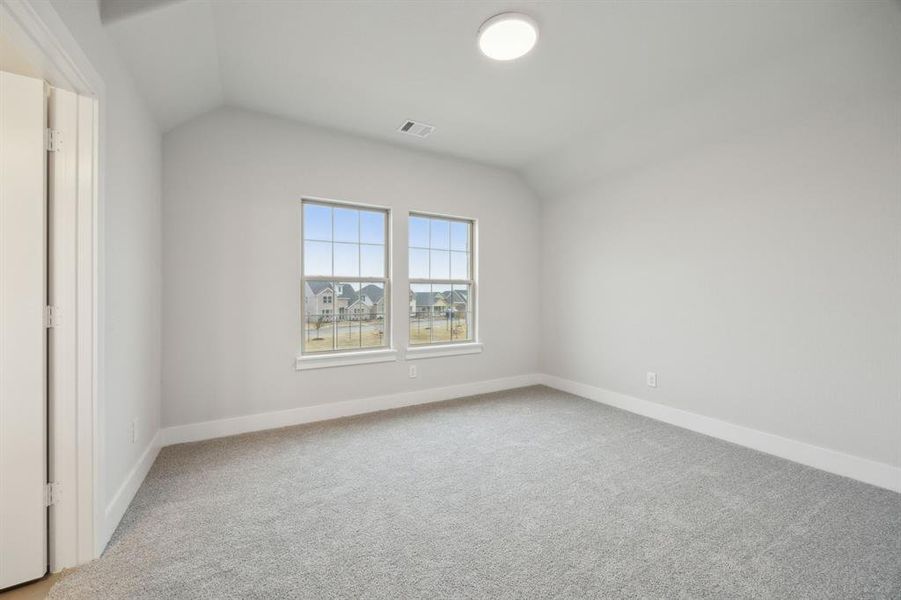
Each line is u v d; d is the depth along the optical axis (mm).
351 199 3338
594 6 1852
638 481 2178
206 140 2787
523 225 4395
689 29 2006
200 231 2764
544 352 4484
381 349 3531
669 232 3201
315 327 3264
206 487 2084
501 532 1707
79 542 1496
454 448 2631
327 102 2801
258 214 2963
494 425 3096
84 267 1509
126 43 1744
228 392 2857
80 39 1403
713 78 2455
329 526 1745
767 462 2432
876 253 2141
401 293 3609
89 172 1515
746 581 1412
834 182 2285
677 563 1509
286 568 1476
